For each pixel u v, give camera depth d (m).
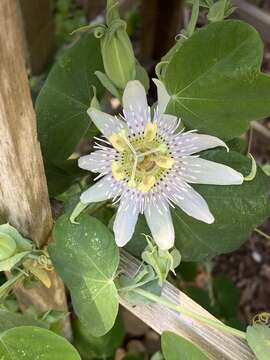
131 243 0.12
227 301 0.20
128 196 0.12
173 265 0.12
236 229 0.13
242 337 0.12
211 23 0.11
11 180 0.11
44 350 0.11
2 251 0.11
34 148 0.10
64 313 0.14
